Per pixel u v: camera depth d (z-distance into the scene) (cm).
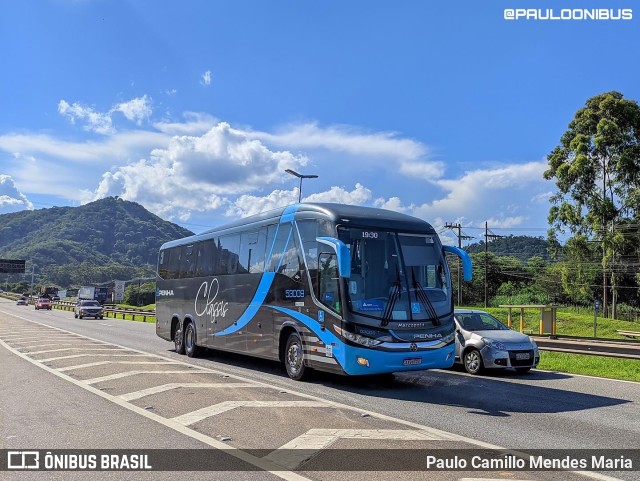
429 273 1122
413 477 554
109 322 4019
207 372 1305
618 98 4625
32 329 3047
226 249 1555
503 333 1383
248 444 670
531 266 8369
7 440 695
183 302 1795
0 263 9375
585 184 4497
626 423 819
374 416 831
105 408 880
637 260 4397
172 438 699
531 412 896
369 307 1045
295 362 1203
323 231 1113
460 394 1063
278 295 1269
